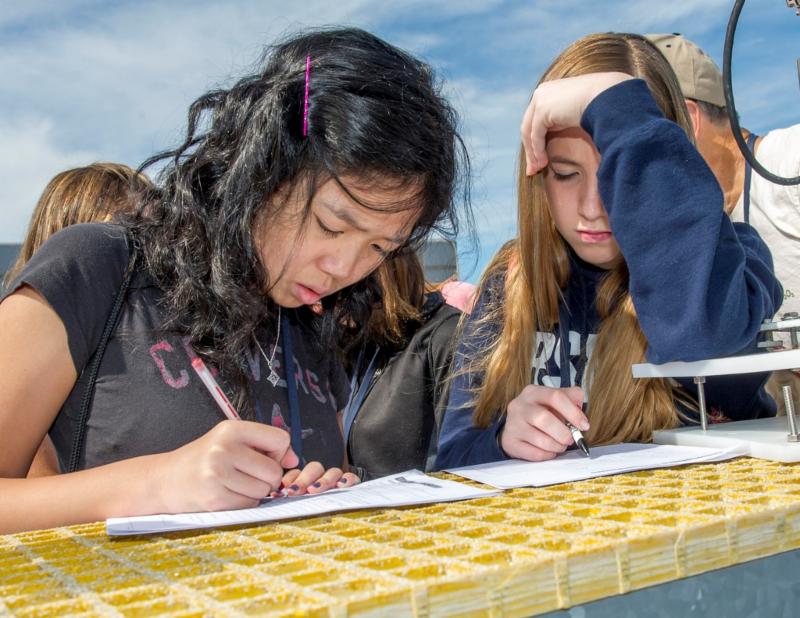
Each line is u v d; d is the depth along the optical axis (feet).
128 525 2.25
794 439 2.99
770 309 3.93
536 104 4.15
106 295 3.38
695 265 3.59
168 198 3.76
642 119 3.77
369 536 1.92
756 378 4.50
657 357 3.66
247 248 3.57
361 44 3.65
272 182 3.44
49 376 3.09
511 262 5.19
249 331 3.61
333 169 3.30
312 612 1.27
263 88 3.67
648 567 1.61
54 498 2.64
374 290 5.20
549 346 4.93
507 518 2.03
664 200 3.66
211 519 2.32
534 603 1.46
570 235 4.52
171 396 3.43
